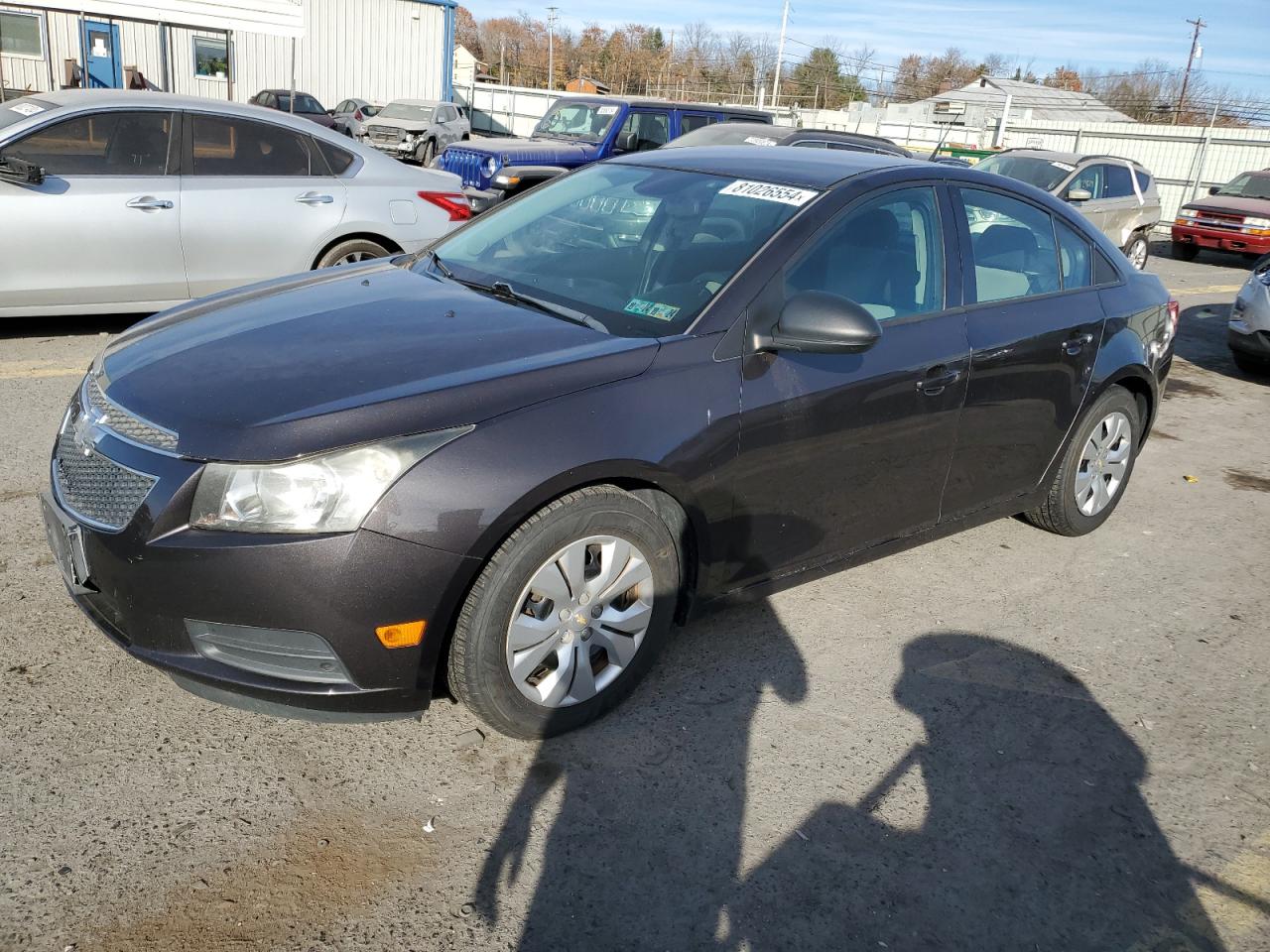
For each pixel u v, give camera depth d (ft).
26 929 7.20
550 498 8.80
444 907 7.74
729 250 10.89
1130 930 8.17
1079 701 11.37
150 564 8.18
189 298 21.62
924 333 11.82
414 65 108.68
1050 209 14.23
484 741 9.68
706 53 292.81
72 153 20.17
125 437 8.68
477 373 9.02
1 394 17.94
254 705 8.48
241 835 8.27
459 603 8.73
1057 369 13.60
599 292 11.05
